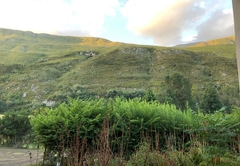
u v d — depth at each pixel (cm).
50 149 429
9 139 1040
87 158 316
